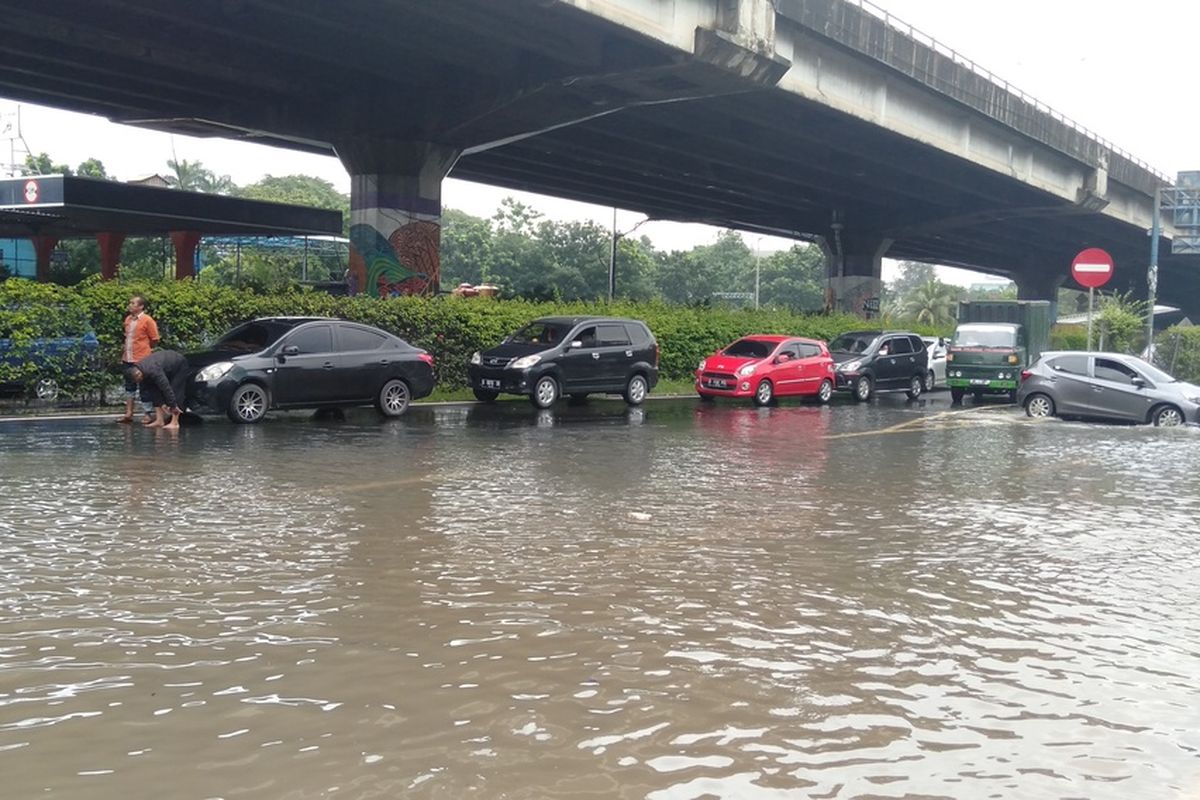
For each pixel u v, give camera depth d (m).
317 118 28.41
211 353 16.33
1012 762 4.41
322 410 18.84
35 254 41.12
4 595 6.54
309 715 4.73
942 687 5.34
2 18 20.92
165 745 4.37
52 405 17.33
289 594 6.71
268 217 37.25
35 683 5.07
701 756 4.39
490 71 25.11
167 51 23.72
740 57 23.11
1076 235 54.91
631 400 22.86
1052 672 5.61
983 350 26.94
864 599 7.02
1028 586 7.50
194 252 39.50
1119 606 7.01
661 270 90.50
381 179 28.16
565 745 4.47
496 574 7.38
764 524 9.52
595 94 25.05
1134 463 14.77
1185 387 20.80
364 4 19.89
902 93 32.03
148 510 9.20
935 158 35.88
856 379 27.58
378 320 21.66
